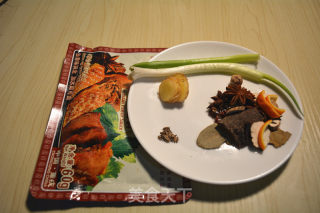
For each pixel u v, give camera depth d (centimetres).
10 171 23
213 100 26
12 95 27
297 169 23
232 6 36
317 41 33
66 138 24
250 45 32
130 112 24
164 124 24
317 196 22
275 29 34
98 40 32
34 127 25
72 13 35
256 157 22
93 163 22
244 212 21
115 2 37
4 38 32
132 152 23
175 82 25
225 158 22
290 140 23
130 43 32
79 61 29
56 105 26
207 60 28
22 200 21
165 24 34
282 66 30
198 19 35
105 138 24
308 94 28
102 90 27
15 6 35
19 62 30
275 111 23
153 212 21
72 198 21
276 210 21
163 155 22
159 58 28
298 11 36
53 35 33
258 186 22
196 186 22
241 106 25
